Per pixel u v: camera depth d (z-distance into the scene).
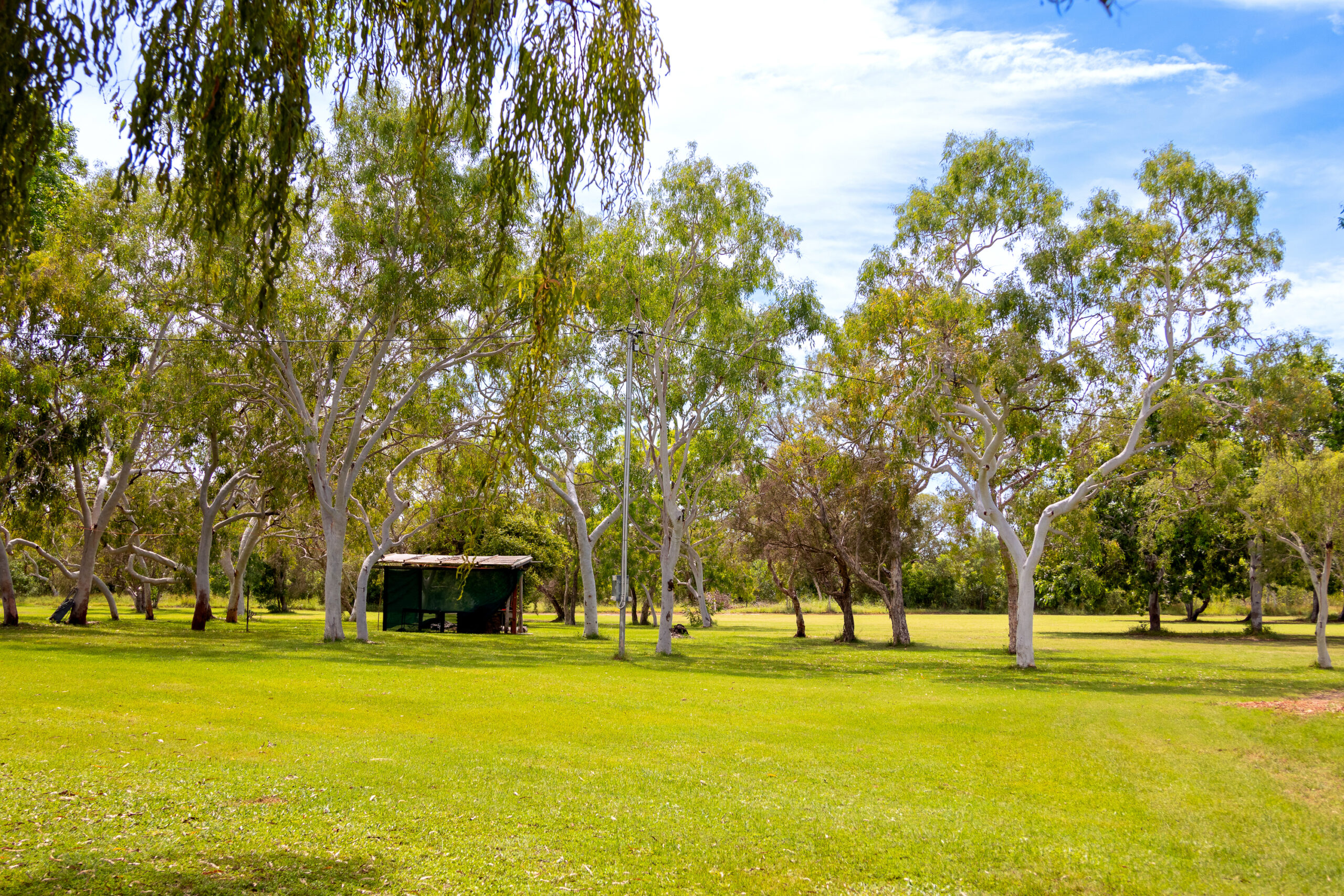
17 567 70.81
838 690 22.53
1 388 29.23
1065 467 38.81
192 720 14.36
